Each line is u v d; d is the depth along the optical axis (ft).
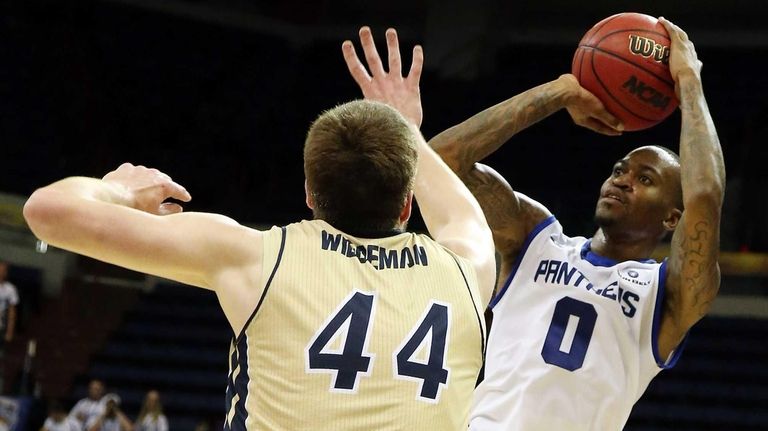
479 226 12.48
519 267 20.27
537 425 18.83
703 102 18.25
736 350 76.48
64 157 86.69
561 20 100.37
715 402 72.74
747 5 95.96
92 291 84.12
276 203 90.89
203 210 89.71
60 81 92.48
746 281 79.77
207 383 77.87
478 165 20.07
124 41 98.63
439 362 10.68
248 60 102.83
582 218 83.51
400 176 11.07
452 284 11.19
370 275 10.88
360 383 10.36
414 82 13.92
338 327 10.49
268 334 10.50
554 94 18.94
